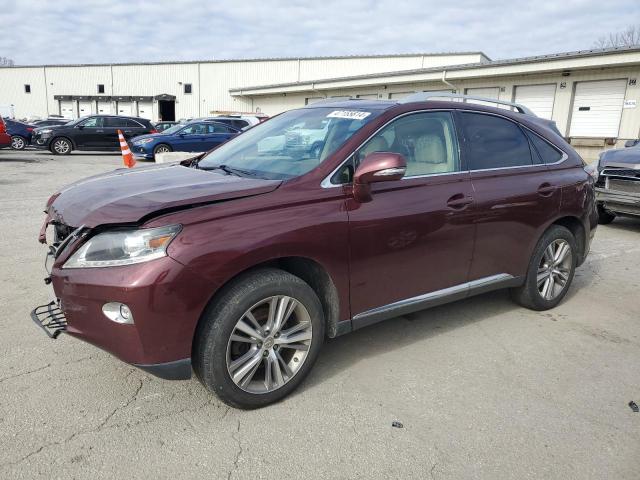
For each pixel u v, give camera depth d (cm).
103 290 257
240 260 272
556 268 468
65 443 262
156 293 254
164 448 262
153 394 309
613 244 746
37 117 4822
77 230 271
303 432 279
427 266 362
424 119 375
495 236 401
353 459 260
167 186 307
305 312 306
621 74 1806
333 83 3114
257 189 296
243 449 264
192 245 261
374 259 330
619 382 345
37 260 557
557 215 445
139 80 4869
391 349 382
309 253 299
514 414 304
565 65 1895
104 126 2152
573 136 1980
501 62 2117
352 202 319
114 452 257
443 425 291
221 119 2112
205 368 278
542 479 252
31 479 236
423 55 3866
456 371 352
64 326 283
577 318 455
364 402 310
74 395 304
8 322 397
